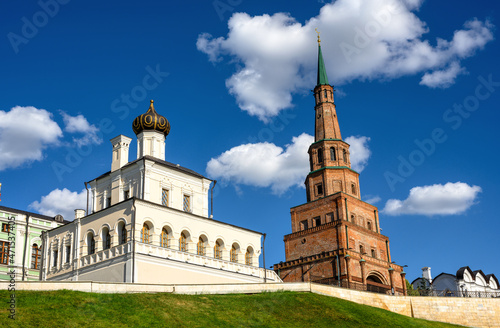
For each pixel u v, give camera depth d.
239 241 65.81
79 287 44.06
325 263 82.50
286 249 89.12
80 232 61.12
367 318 53.16
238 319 45.62
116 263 55.47
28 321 36.78
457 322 67.19
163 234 58.72
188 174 65.56
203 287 50.94
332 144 94.12
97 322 38.94
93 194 66.31
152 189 61.75
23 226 74.62
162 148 68.00
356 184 92.69
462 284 96.88
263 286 55.12
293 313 50.12
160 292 47.84
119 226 57.56
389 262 87.44
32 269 73.62
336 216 86.81
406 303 65.75
